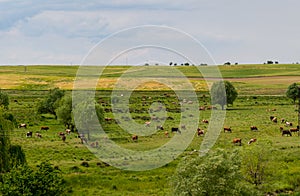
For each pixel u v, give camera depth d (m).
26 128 110.12
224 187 43.91
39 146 85.56
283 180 61.16
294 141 87.38
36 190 49.62
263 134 98.94
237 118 122.88
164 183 61.91
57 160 73.94
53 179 51.75
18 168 52.47
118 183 61.81
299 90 160.12
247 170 57.25
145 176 64.88
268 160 58.72
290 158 70.88
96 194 58.03
